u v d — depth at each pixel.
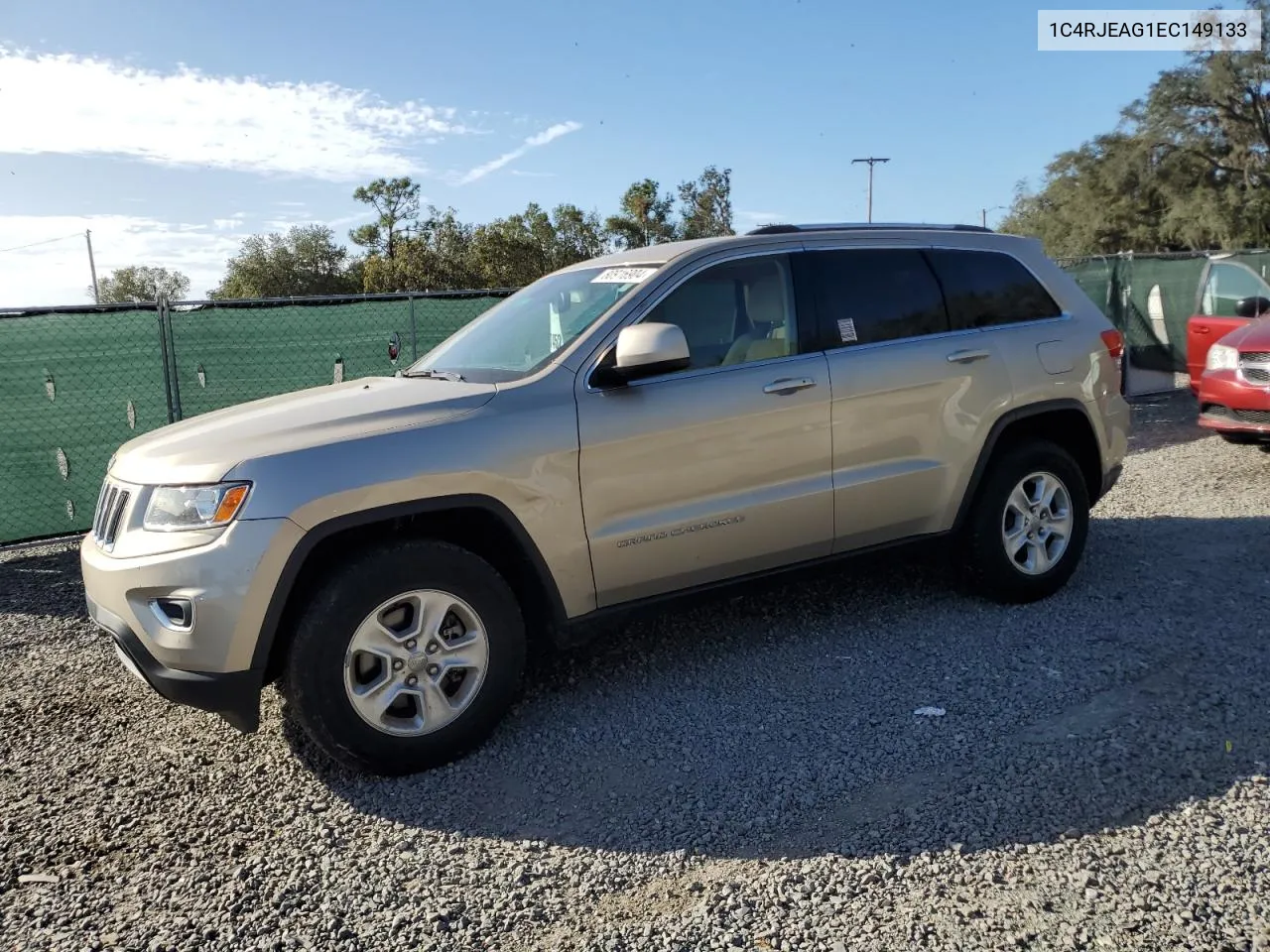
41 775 3.72
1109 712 3.71
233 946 2.65
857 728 3.72
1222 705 3.70
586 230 56.31
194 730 4.08
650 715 3.95
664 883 2.84
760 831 3.07
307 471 3.36
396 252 54.97
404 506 3.48
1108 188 47.19
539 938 2.62
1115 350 5.23
